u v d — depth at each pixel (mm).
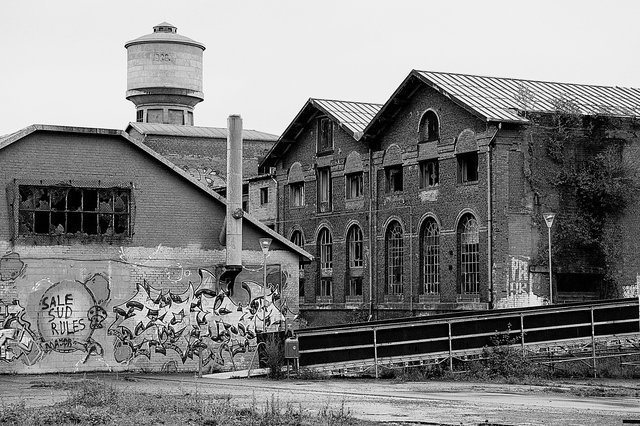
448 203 48781
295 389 28656
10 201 35969
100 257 37125
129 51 80188
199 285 38531
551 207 46375
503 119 45281
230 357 38750
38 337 36031
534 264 45938
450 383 32062
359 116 58156
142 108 80188
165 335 37844
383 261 53750
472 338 35406
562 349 36375
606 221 47125
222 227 38875
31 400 24266
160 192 38219
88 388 26750
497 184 45688
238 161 38719
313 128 60312
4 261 35812
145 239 37844
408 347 34750
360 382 32156
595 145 47312
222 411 20047
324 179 59594
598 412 21641
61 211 36719
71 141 37031
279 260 39906
